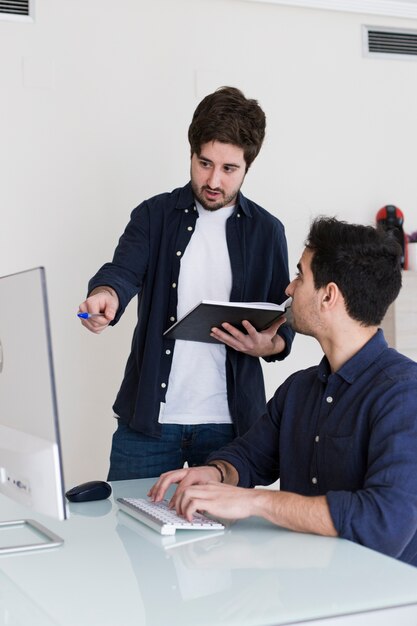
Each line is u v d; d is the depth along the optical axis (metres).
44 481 1.24
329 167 4.02
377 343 1.65
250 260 2.41
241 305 2.07
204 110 2.26
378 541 1.44
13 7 3.53
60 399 3.63
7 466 1.38
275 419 1.88
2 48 3.52
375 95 4.09
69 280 3.63
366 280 1.62
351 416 1.62
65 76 3.60
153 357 2.34
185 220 2.40
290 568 1.27
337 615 1.07
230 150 2.23
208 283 2.39
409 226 4.16
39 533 1.51
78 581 1.22
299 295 1.70
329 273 1.64
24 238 3.57
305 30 3.96
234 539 1.45
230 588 1.17
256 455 1.88
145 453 2.36
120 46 3.67
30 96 3.56
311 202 3.99
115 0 3.66
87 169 3.64
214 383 2.36
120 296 2.30
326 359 1.72
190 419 2.34
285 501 1.49
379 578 1.21
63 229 3.62
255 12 3.88
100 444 3.68
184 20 3.76
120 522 1.58
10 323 1.31
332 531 1.45
